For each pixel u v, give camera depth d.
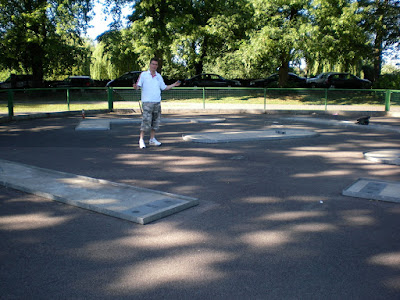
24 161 7.41
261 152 8.42
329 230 4.12
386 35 27.41
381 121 15.52
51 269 3.29
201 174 6.49
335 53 25.62
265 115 17.72
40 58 26.86
